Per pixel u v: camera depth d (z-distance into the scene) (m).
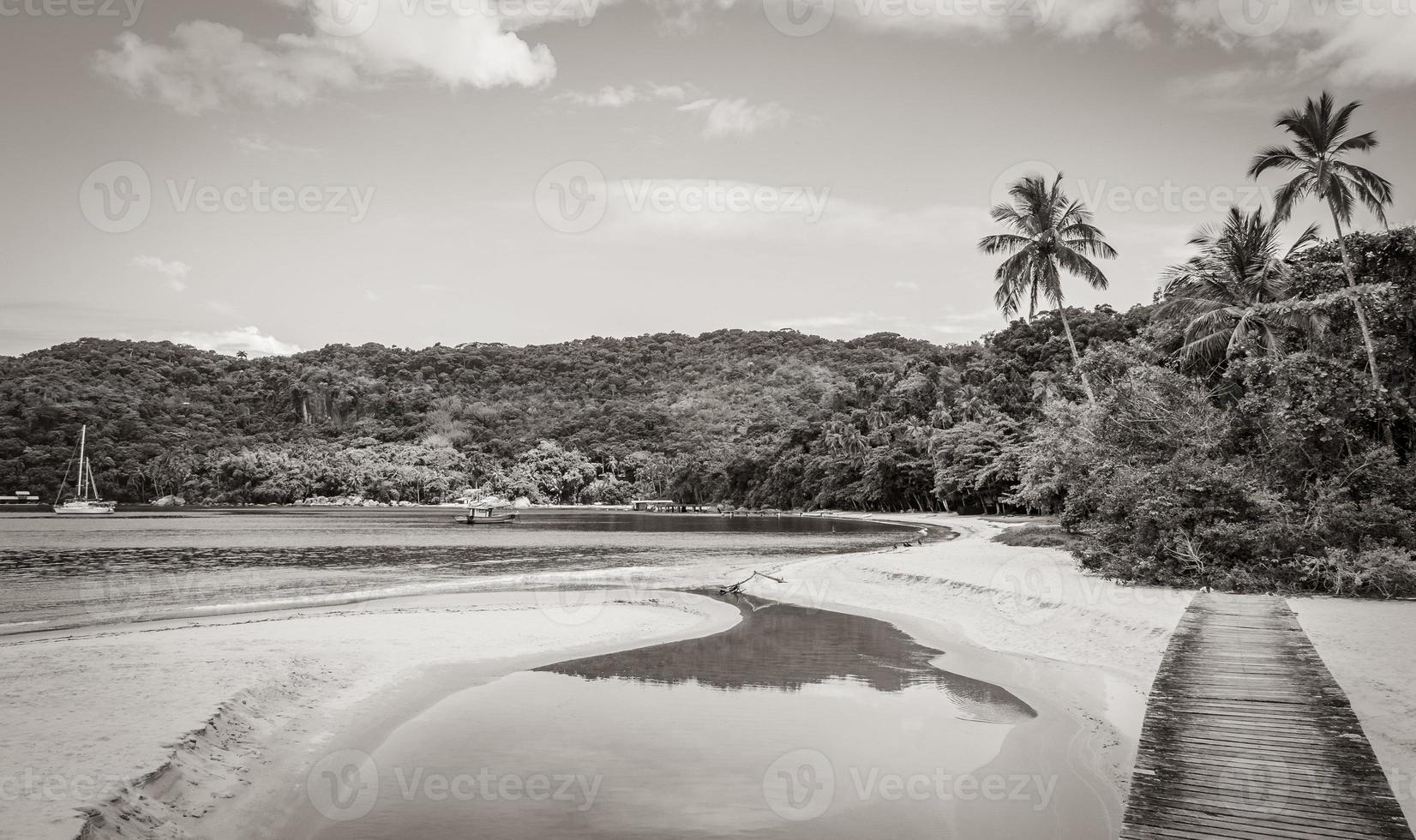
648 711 13.16
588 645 18.50
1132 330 83.44
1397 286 28.98
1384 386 27.97
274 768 10.23
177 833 8.21
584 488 182.00
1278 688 11.20
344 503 168.00
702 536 68.94
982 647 18.38
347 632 19.00
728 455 144.88
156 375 192.62
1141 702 13.37
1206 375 35.28
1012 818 8.91
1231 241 35.59
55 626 21.95
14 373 172.00
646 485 176.25
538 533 76.81
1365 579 19.73
